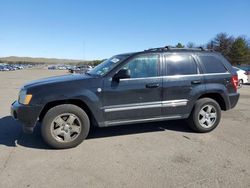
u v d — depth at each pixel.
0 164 4.51
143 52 5.79
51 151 5.12
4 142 5.63
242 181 3.92
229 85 6.44
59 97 5.15
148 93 5.71
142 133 6.25
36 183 3.86
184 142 5.63
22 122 5.15
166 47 6.04
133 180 3.95
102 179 3.99
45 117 5.12
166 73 5.89
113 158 4.77
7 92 15.15
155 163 4.56
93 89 5.34
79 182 3.90
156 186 3.78
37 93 5.11
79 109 5.28
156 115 5.86
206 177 4.05
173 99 5.93
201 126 6.24
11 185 3.81
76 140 5.29
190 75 6.07
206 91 6.18
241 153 5.01
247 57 76.62
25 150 5.17
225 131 6.46
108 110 5.47
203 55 6.32
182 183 3.87
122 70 5.38
